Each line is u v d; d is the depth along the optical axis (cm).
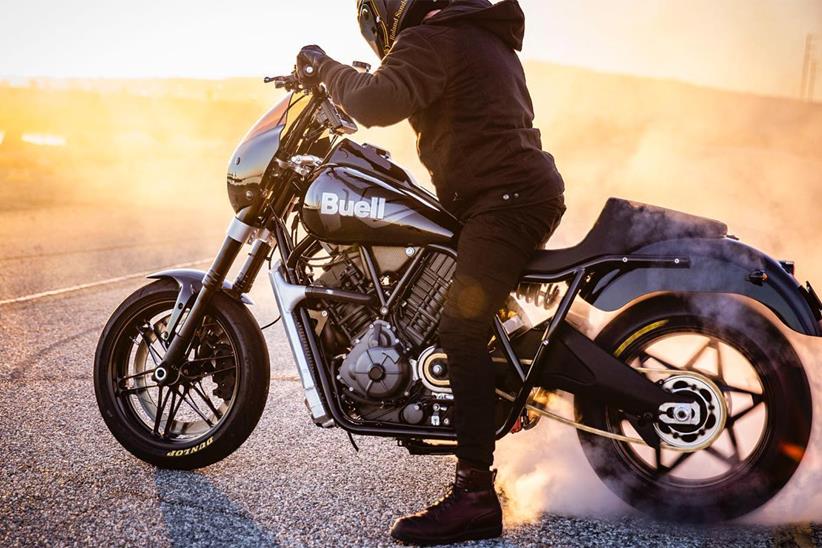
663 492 289
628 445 296
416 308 296
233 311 328
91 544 272
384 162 301
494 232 276
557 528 288
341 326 304
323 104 309
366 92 269
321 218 295
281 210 317
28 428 386
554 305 301
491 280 276
